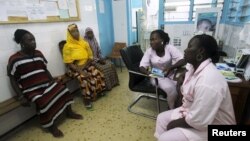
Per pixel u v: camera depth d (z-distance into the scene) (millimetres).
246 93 1349
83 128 1883
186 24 2592
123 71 3693
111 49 3857
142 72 1872
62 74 2539
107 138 1708
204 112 889
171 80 1862
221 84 895
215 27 2246
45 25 2232
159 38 1839
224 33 2436
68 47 2312
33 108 2135
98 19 3291
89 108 2262
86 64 2447
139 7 3979
